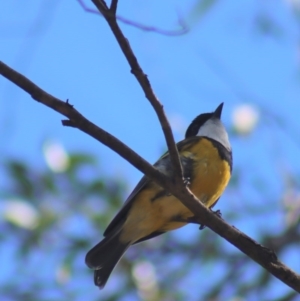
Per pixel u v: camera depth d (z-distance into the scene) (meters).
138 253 11.31
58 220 11.03
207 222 7.39
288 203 11.20
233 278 10.90
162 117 6.80
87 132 6.73
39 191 11.23
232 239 7.41
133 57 6.48
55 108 6.55
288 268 7.38
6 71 6.36
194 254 11.34
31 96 6.49
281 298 10.02
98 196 11.44
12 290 10.71
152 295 10.90
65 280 10.73
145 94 6.70
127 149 6.91
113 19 6.32
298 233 11.02
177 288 11.01
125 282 11.05
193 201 7.31
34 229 10.91
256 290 10.73
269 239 11.01
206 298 10.85
